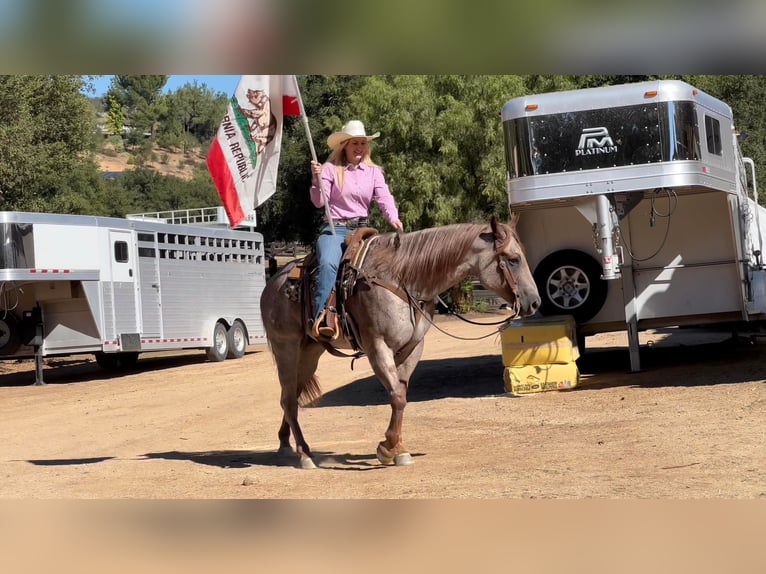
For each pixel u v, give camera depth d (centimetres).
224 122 990
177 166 12181
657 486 690
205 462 994
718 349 1791
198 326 2516
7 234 2003
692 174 1288
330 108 5222
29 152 2639
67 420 1511
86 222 2148
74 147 3052
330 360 2280
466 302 3878
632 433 970
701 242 1464
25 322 2191
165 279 2391
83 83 3038
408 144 3697
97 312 2162
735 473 723
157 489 818
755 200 1656
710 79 3400
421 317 864
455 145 3581
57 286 2167
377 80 3762
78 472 955
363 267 862
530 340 1371
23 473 972
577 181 1316
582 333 1534
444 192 3672
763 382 1237
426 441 1036
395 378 866
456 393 1462
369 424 1220
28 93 2658
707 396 1170
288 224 5538
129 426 1390
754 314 1493
